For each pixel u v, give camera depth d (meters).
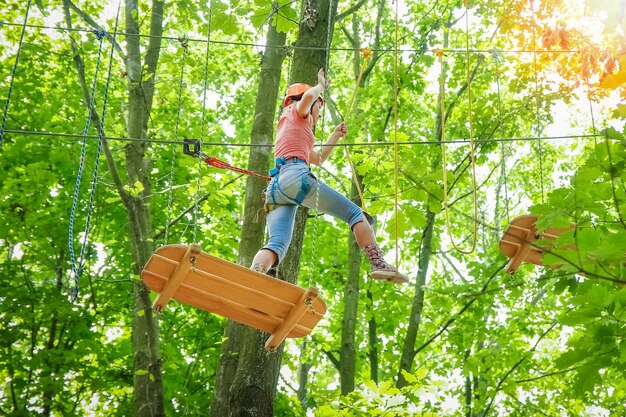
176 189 11.78
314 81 8.20
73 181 12.58
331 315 16.02
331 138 5.97
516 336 14.65
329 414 7.85
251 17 7.04
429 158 13.87
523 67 10.30
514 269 6.20
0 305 10.70
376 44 15.53
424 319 16.47
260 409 7.96
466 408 16.39
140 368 10.12
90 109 6.13
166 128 13.28
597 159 4.39
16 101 12.95
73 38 11.11
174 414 11.34
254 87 16.86
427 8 15.91
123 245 12.70
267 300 5.30
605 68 5.04
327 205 5.41
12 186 11.48
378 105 14.78
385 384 7.95
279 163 5.45
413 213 7.43
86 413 11.08
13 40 13.03
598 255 4.21
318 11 8.48
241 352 8.28
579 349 4.70
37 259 11.83
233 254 14.19
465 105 14.52
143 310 9.85
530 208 4.54
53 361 10.47
